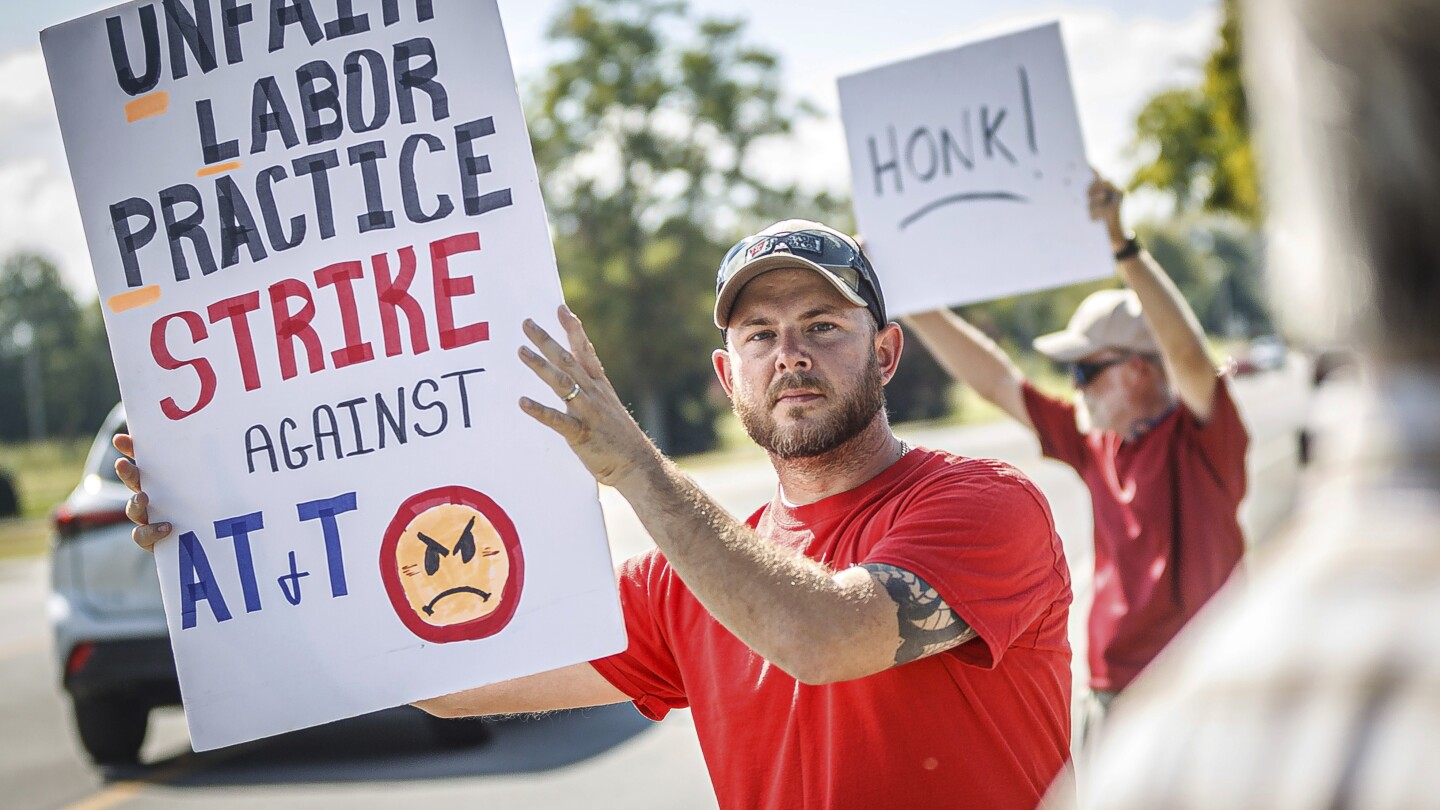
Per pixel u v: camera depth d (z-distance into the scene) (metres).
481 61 2.30
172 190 2.43
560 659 2.24
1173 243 82.44
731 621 1.96
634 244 45.44
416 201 2.32
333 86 2.36
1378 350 0.72
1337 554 0.74
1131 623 3.84
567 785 5.96
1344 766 0.67
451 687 2.29
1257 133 0.80
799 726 2.21
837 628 1.93
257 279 2.38
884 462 2.39
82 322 70.44
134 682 6.41
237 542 2.38
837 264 2.33
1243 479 3.93
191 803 6.04
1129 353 3.93
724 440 45.41
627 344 44.72
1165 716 0.76
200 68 2.42
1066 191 4.05
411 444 2.31
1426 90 0.68
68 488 47.09
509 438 2.27
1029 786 2.15
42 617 13.84
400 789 6.02
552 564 2.25
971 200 4.12
